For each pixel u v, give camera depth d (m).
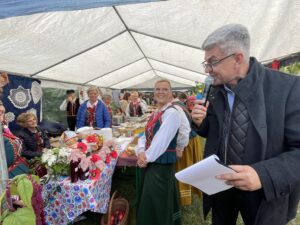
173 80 11.12
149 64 7.00
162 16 2.44
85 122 4.27
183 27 2.64
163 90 2.11
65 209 1.92
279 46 2.25
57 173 1.99
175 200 2.30
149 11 2.38
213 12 2.03
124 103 8.09
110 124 4.39
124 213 2.57
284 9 1.63
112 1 1.09
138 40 3.86
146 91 15.94
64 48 3.30
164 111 2.05
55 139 3.80
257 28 2.02
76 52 3.68
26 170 2.16
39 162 2.27
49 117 6.38
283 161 0.88
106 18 2.65
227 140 1.17
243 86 1.04
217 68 1.06
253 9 1.76
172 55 4.59
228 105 1.18
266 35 2.10
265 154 1.00
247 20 1.95
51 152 2.04
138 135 3.53
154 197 2.04
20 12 1.16
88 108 4.26
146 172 2.11
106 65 5.29
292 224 2.78
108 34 3.30
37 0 1.11
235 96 1.12
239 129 1.10
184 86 13.32
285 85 1.00
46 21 2.31
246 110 1.08
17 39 2.57
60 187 1.91
